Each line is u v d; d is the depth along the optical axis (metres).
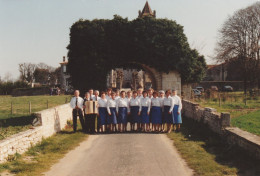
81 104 12.38
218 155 7.87
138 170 6.54
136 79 58.66
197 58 24.36
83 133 11.84
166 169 6.61
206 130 11.52
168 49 22.83
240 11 42.66
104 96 12.32
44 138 10.16
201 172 6.25
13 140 7.75
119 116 12.16
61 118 12.84
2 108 24.67
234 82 56.53
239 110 19.02
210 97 28.98
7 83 63.91
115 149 8.78
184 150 8.45
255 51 41.41
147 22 22.83
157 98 12.11
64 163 7.34
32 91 59.31
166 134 11.59
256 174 6.01
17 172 6.51
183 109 18.22
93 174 6.32
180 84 23.70
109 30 22.70
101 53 22.56
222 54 42.97
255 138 7.50
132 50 22.78
